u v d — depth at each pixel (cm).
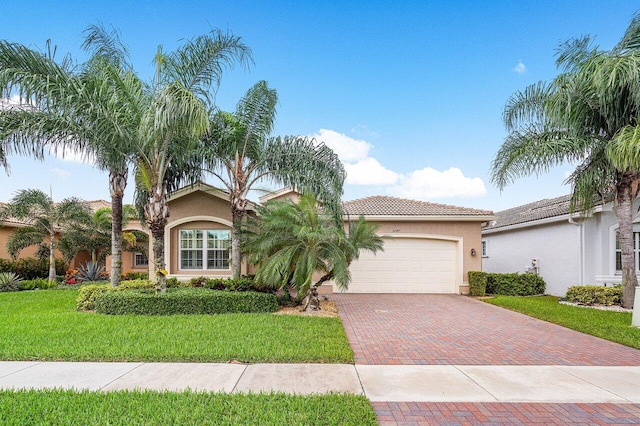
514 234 2117
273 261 1123
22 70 1002
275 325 927
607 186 1270
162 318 1021
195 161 1380
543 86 1305
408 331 927
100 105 1098
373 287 1770
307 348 723
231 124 1362
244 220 1466
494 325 1005
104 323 941
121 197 1462
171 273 1700
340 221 1314
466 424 443
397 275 1775
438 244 1783
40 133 1048
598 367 647
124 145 1142
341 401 489
